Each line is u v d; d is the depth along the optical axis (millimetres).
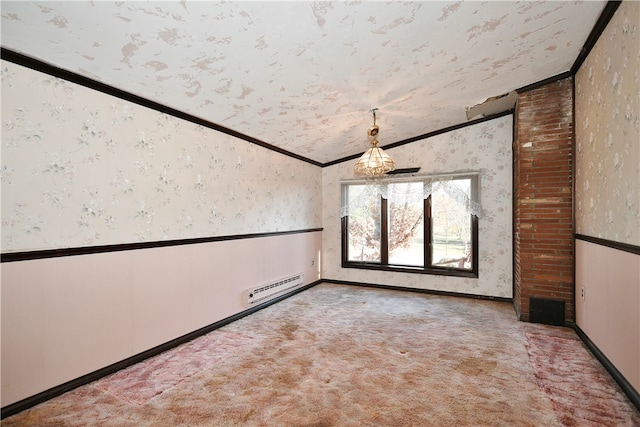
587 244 2848
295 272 4715
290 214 4605
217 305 3318
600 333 2535
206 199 3197
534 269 3449
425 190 4742
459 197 4543
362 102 3357
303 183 4941
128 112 2496
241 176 3666
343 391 2133
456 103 3725
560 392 2100
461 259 4609
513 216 4211
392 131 4434
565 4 2133
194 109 2916
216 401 2027
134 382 2250
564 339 2984
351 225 5355
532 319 3453
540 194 3406
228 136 3486
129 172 2502
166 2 1665
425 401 2012
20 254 1890
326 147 4684
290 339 3027
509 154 4262
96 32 1808
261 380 2277
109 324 2359
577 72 3092
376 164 3248
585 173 2889
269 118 3398
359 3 1880
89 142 2240
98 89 2289
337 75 2727
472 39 2430
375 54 2467
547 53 2791
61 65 2041
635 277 1954
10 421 1820
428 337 3061
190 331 3012
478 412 1897
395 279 4988
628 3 1986
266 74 2553
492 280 4375
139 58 2094
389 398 2047
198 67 2309
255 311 3852
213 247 3281
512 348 2795
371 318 3625
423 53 2543
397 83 3018
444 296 4594
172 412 1918
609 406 1942
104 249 2320
